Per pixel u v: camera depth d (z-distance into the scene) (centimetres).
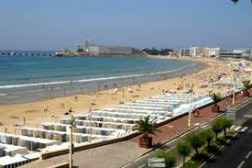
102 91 14638
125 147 4988
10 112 9575
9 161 4272
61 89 15125
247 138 5784
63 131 6600
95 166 4112
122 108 9550
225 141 5541
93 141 5228
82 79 19625
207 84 17125
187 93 13312
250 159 4622
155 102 10706
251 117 7669
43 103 11275
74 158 4350
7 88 14950
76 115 8338
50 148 5012
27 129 6550
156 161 2812
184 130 6216
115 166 4156
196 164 4334
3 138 5731
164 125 6606
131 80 19838
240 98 10900
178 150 4219
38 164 4019
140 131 5044
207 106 9438
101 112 8712
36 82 17512
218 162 4484
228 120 5766
